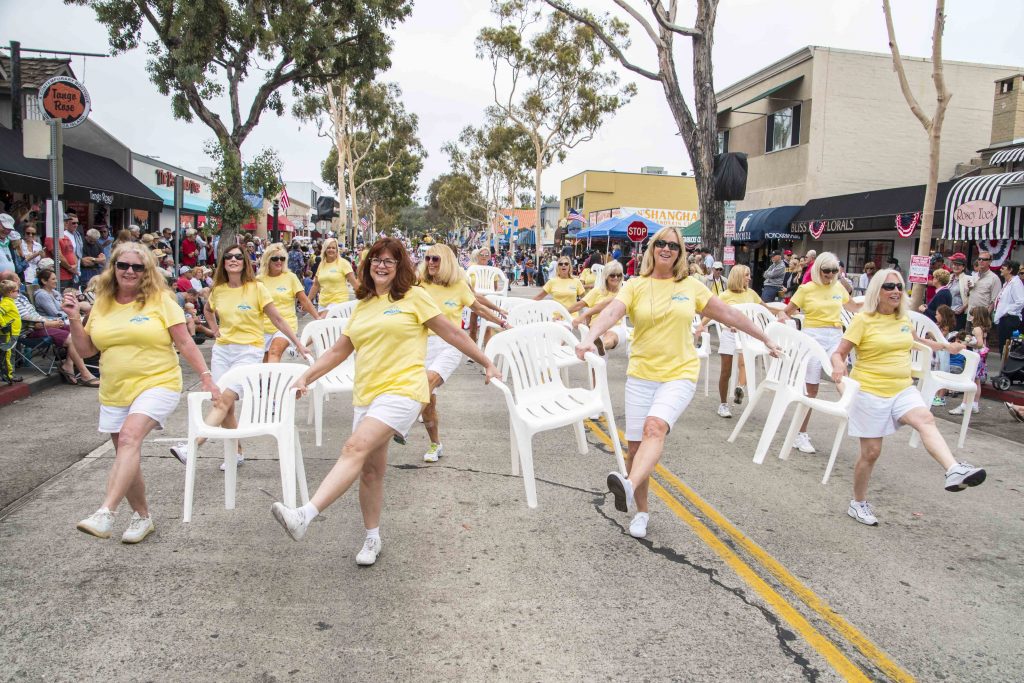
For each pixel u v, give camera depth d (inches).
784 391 254.5
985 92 868.6
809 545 188.1
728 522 203.2
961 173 837.8
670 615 149.3
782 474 252.4
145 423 172.4
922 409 198.1
